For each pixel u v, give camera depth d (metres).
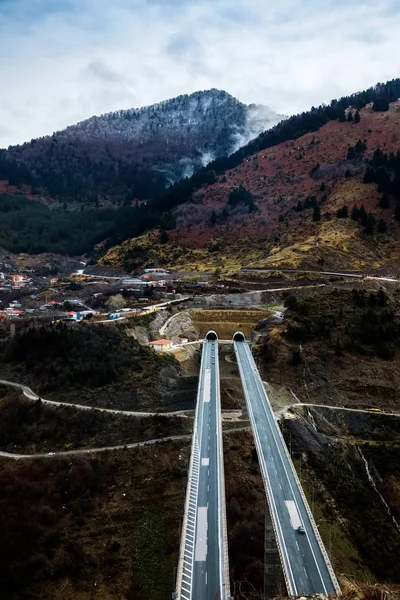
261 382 109.94
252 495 82.44
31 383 119.44
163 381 113.19
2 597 71.12
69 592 71.06
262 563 69.50
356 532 78.88
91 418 102.38
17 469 92.00
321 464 91.44
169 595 69.38
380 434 99.06
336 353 119.69
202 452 82.75
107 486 87.44
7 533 78.25
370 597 32.09
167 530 78.38
